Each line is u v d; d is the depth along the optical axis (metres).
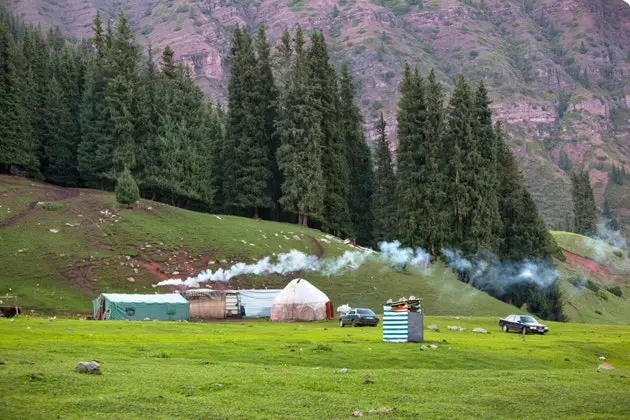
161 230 141.75
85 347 53.00
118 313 100.25
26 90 177.12
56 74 199.00
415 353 57.38
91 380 37.84
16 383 35.84
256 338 66.44
